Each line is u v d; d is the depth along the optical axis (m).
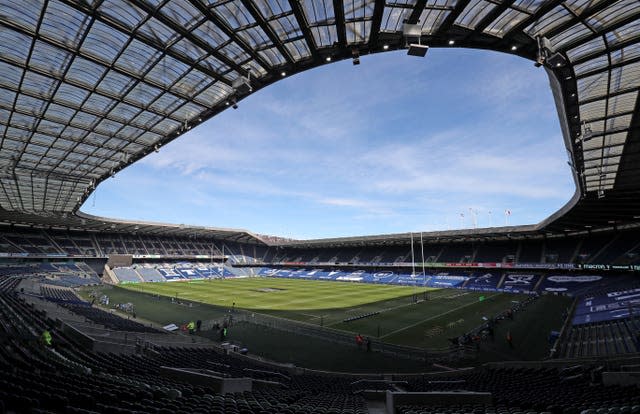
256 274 93.06
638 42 12.69
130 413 5.33
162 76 17.66
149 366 12.89
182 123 23.00
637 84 15.20
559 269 51.97
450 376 16.38
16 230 67.69
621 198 32.00
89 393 6.72
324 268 85.94
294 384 13.60
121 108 20.84
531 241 61.69
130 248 80.12
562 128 20.69
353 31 13.33
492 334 22.80
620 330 21.80
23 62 16.30
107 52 15.78
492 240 66.56
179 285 61.72
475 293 48.47
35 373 8.38
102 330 19.39
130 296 45.09
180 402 7.09
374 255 80.62
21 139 25.14
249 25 13.41
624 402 7.51
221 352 20.17
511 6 11.11
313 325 28.02
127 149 27.59
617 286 40.66
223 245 100.81
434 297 44.41
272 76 17.08
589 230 53.50
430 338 23.81
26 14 13.45
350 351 21.08
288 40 14.03
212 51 15.05
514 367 16.97
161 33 14.41
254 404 7.73
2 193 40.03
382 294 47.88
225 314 32.66
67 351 13.37
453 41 13.16
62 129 23.61
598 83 15.31
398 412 8.05
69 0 12.50
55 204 46.34
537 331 24.92
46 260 66.62
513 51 13.75
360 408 8.48
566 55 13.50
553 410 7.66
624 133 19.44
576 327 25.66
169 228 74.50
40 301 28.55
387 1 11.30
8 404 5.09
